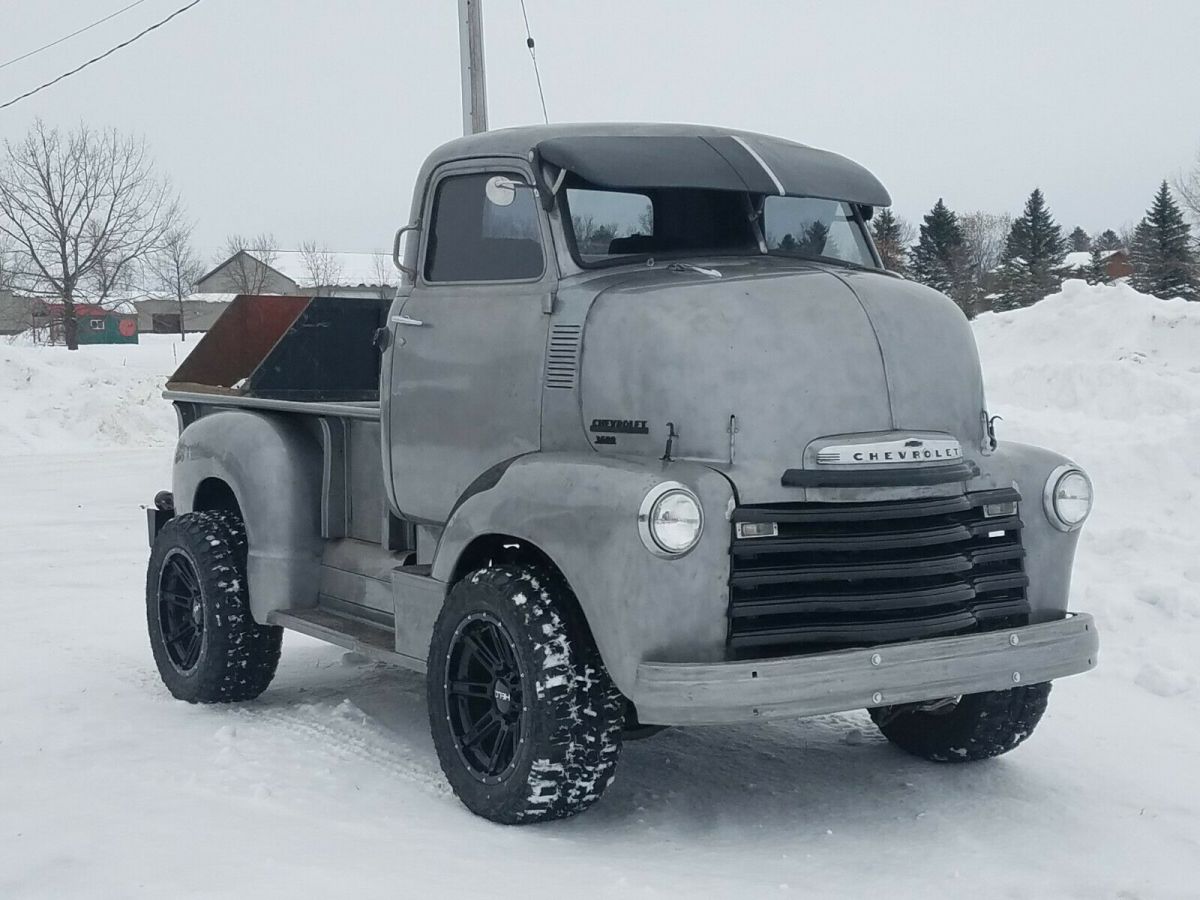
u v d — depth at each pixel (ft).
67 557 39.29
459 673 16.85
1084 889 14.20
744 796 17.53
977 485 16.57
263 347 27.71
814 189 18.75
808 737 20.47
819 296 16.42
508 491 16.39
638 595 14.76
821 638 15.14
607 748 15.70
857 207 19.79
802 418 15.64
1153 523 30.50
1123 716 21.20
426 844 15.16
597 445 16.39
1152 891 14.14
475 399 18.01
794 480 15.30
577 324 16.81
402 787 17.62
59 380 92.07
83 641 27.48
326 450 21.38
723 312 15.98
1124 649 24.36
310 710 21.50
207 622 21.72
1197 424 33.81
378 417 19.95
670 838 15.84
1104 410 39.58
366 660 26.16
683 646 14.80
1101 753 19.33
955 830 16.08
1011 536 16.70
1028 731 18.39
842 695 14.70
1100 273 155.33
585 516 15.24
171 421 90.12
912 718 19.16
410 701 22.61
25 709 21.85
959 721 18.47
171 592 22.91
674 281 16.66
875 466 15.57
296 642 28.17
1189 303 47.32
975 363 17.31
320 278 233.35
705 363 15.69
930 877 14.53
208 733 20.33
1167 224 158.81
